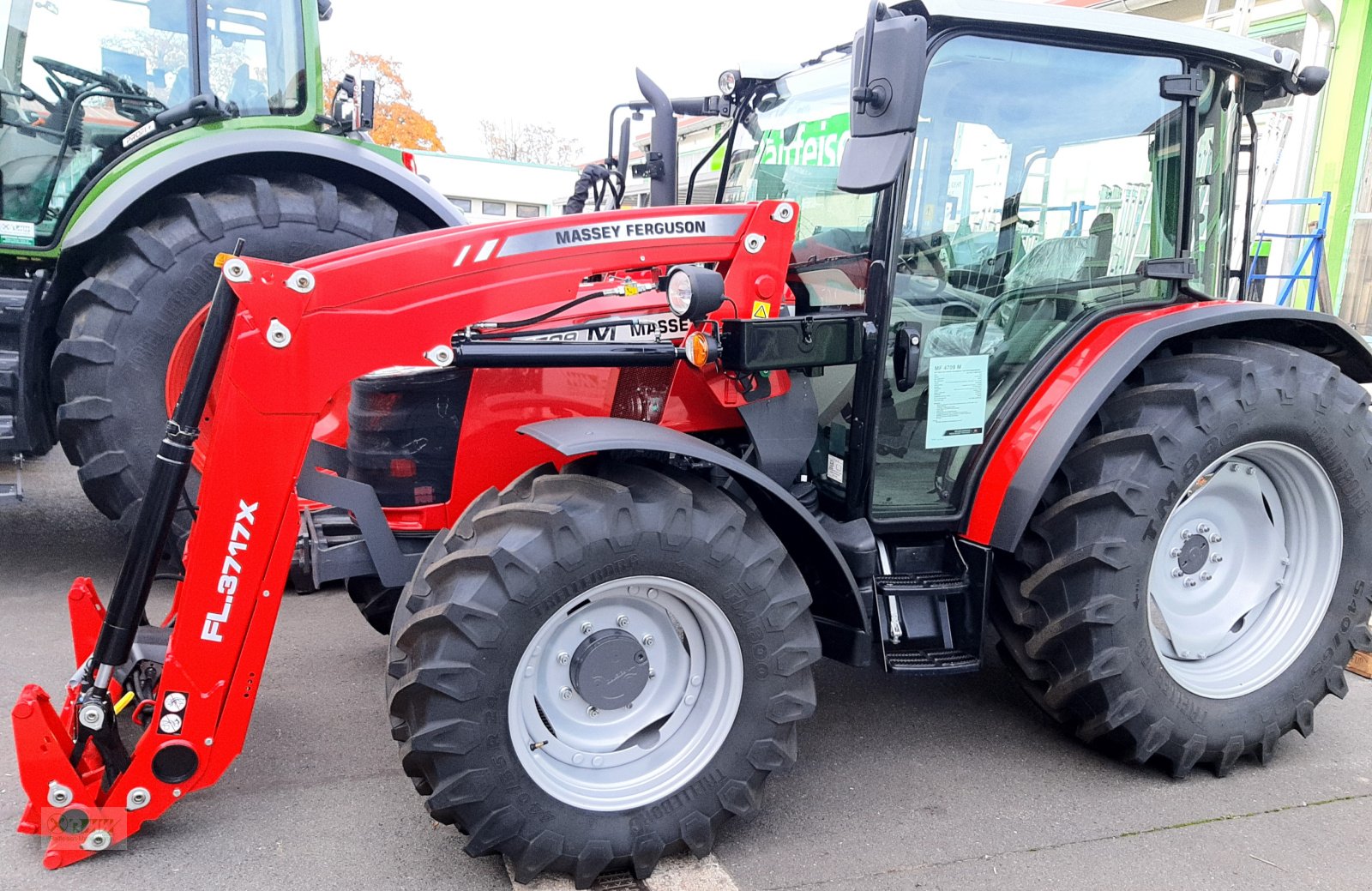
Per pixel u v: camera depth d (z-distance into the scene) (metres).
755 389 2.53
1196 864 2.32
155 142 3.96
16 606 3.78
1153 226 2.92
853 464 2.61
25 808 2.36
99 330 3.67
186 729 2.13
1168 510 2.58
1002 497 2.61
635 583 2.15
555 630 2.18
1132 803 2.61
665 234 2.37
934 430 2.72
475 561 2.04
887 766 2.78
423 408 2.77
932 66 2.53
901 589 2.60
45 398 3.99
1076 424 2.57
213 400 3.63
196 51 3.98
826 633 2.59
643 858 2.20
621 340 2.54
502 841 2.10
